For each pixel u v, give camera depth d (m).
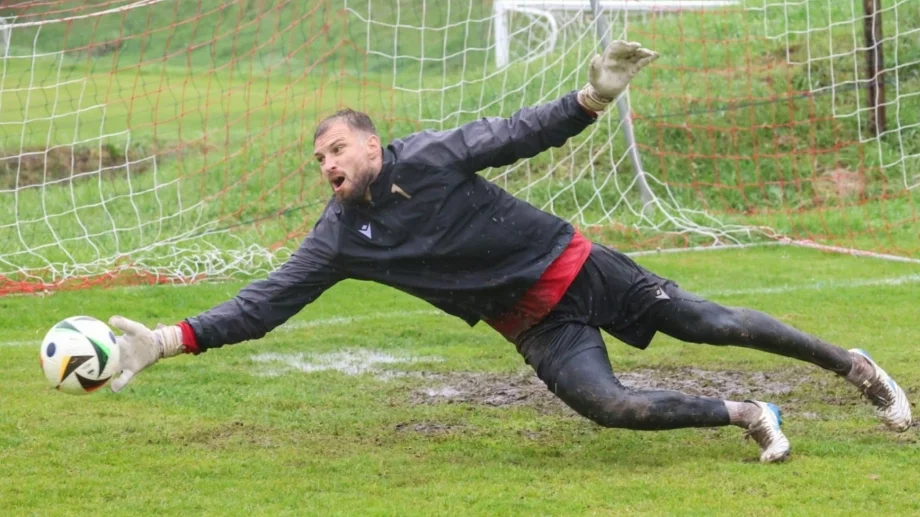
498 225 18.06
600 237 42.66
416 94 53.69
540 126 17.45
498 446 19.98
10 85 68.19
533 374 25.75
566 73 48.84
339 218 18.30
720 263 38.62
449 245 17.98
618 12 50.84
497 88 50.88
